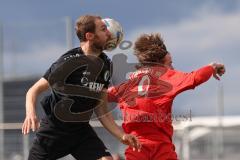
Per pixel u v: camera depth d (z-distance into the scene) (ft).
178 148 90.84
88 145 43.80
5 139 91.81
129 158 45.57
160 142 45.11
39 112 67.41
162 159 44.96
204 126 91.81
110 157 43.62
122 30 45.14
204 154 91.35
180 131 91.15
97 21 43.50
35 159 44.27
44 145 43.96
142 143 45.11
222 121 95.25
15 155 91.25
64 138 43.68
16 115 93.81
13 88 94.58
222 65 44.98
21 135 91.30
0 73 95.09
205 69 44.50
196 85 44.86
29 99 42.57
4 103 94.17
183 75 45.42
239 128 93.35
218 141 92.84
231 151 92.79
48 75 43.19
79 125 43.68
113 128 44.16
